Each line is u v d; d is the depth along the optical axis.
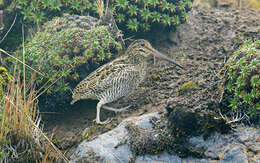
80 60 11.09
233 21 13.66
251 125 8.71
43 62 11.16
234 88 8.98
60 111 11.56
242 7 15.00
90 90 10.61
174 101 9.42
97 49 11.20
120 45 11.53
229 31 13.15
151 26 13.13
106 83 10.42
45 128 10.99
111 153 9.15
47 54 11.23
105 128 10.12
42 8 12.86
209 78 10.41
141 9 12.71
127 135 9.41
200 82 10.14
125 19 12.82
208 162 8.44
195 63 11.90
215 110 9.12
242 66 8.86
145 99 10.91
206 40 12.94
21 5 12.91
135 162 8.96
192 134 8.88
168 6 12.84
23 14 13.09
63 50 11.23
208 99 9.38
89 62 11.28
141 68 11.06
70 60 11.16
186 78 11.26
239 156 8.20
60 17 12.62
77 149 9.63
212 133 8.76
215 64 11.62
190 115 8.91
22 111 9.34
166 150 8.95
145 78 11.73
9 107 9.34
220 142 8.61
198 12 14.42
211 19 13.93
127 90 10.81
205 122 8.83
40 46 11.48
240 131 8.64
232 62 9.28
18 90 9.54
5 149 9.28
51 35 11.62
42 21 12.96
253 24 13.38
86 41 11.19
